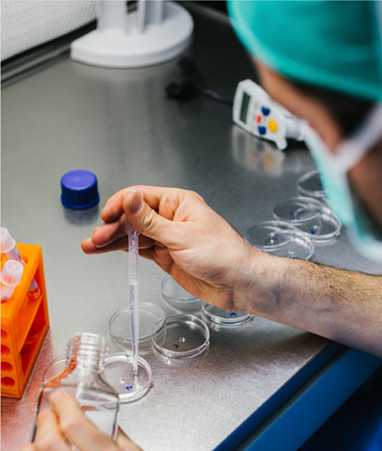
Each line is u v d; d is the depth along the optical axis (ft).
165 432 2.60
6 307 2.46
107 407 2.23
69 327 3.12
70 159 4.67
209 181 4.53
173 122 5.25
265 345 3.11
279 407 3.00
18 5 5.41
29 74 5.75
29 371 2.81
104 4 5.86
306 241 3.89
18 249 2.79
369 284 3.33
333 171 1.62
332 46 1.30
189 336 3.15
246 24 1.43
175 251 3.02
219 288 3.11
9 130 4.98
